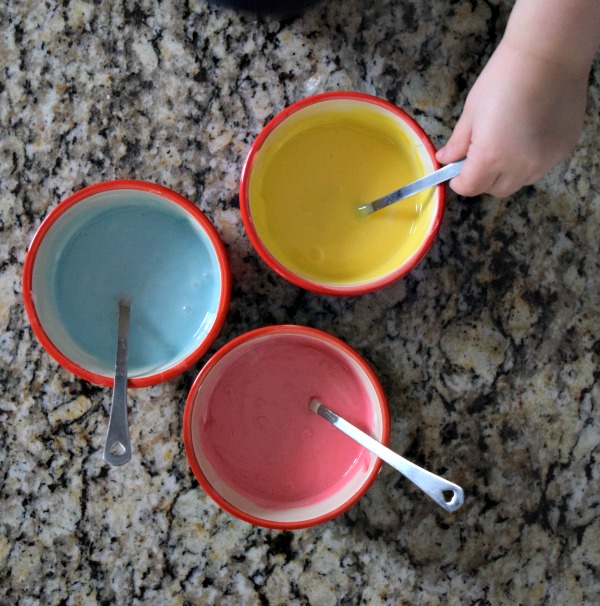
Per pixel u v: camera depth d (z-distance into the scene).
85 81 0.83
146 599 0.82
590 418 0.85
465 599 0.84
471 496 0.84
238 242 0.83
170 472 0.83
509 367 0.85
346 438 0.81
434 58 0.84
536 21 0.70
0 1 0.83
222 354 0.74
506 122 0.74
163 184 0.83
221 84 0.83
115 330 0.79
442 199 0.75
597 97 0.84
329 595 0.83
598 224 0.85
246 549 0.83
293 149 0.81
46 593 0.82
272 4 0.81
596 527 0.85
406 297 0.84
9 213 0.82
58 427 0.83
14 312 0.82
